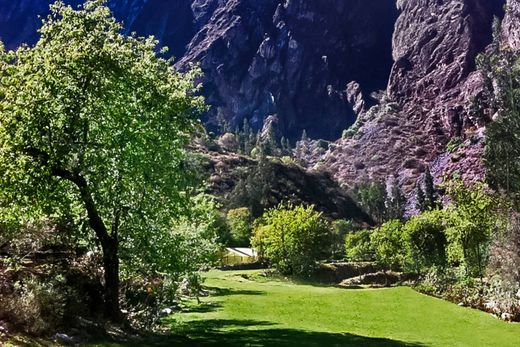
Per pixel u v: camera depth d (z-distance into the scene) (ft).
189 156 61.46
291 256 199.31
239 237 291.99
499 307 93.40
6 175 44.93
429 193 473.26
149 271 60.18
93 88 49.34
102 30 51.39
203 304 89.10
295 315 80.89
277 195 450.30
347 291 112.37
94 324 45.83
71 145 47.73
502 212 128.06
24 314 37.22
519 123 240.12
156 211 53.47
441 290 132.36
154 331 56.95
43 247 54.29
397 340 60.90
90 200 49.78
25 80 46.68
